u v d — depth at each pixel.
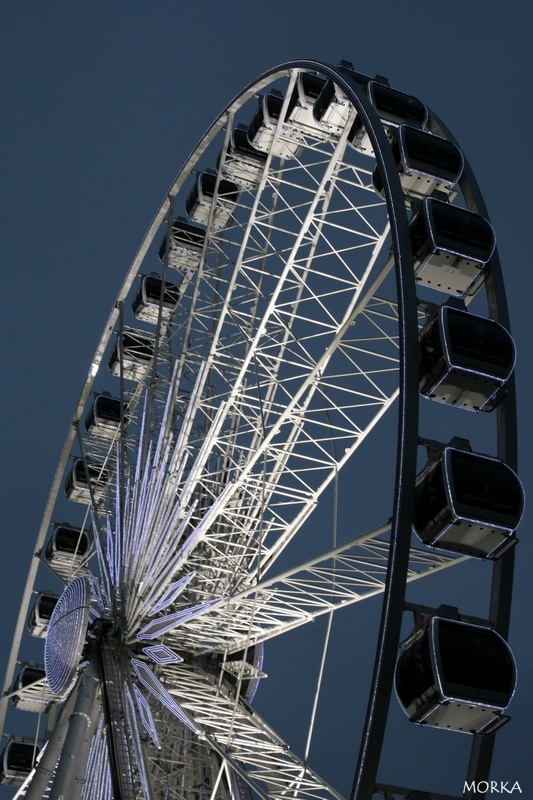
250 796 34.16
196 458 36.16
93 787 33.06
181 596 38.78
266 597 36.03
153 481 36.47
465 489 22.47
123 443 39.09
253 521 37.97
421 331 25.72
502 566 22.84
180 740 35.59
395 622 20.56
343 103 33.62
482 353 24.77
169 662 36.41
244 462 39.38
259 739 34.03
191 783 35.72
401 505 21.59
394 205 26.11
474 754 21.52
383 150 27.72
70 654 34.31
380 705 19.86
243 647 38.16
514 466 24.30
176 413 39.78
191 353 38.22
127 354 51.03
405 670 21.34
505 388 25.14
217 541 36.38
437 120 32.09
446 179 29.16
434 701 20.67
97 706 34.16
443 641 20.88
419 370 24.41
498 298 26.56
